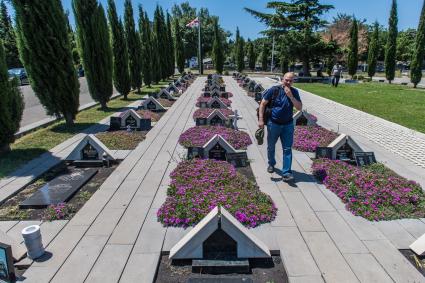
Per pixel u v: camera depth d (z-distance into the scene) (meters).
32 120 12.46
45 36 9.36
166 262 3.57
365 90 22.73
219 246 3.57
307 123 9.94
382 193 5.00
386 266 3.45
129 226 4.27
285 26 36.09
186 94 18.52
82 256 3.64
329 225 4.29
